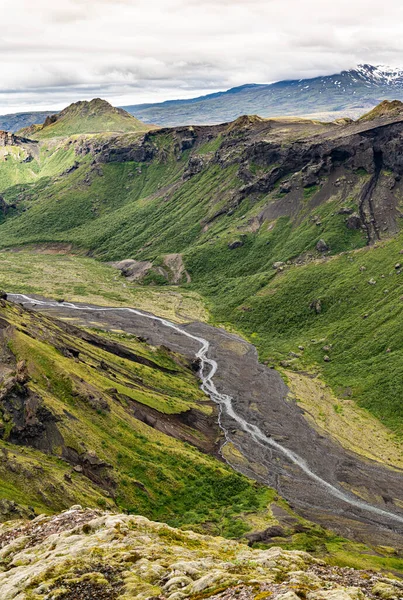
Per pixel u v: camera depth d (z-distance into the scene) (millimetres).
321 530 97688
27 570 35938
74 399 115500
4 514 67000
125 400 130250
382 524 104625
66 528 45688
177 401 150875
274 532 92500
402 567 83688
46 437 101188
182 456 116125
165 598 30578
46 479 85312
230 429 147500
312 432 147375
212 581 31797
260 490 112938
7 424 99812
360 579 35031
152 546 39562
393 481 121562
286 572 35531
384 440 140500
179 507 101000
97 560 36125
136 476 103062
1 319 131000
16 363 117188
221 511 102000
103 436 109062
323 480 122625
